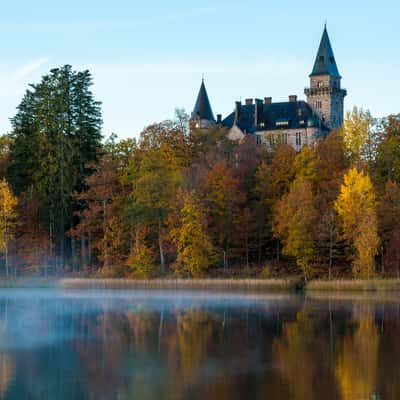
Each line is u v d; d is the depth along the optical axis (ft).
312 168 422.00
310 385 165.78
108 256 413.59
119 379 171.73
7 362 188.75
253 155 456.04
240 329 238.89
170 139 476.54
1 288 396.78
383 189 409.28
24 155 453.17
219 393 159.94
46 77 451.53
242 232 406.62
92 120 453.58
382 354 197.98
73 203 437.17
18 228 429.79
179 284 381.81
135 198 415.44
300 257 375.66
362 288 354.33
